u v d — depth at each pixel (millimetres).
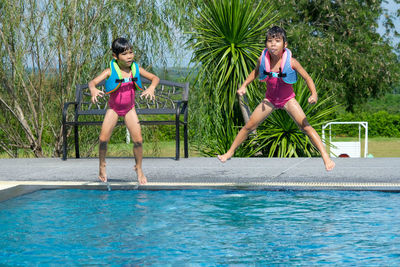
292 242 2744
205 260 2432
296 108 4078
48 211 3613
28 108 9102
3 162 7098
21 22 8422
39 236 2912
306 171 5363
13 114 9031
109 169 5914
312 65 13938
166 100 7949
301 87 9789
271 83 4043
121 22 8859
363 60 14984
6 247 2682
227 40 9680
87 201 3984
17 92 8906
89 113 7543
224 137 9602
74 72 8680
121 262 2408
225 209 3641
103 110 7422
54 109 9047
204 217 3391
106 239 2838
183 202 3914
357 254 2494
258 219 3312
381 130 31266
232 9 9320
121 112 4414
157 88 8117
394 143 26422
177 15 8977
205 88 9344
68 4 8461
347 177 4777
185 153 7547
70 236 2908
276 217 3367
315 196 4113
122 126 9195
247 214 3469
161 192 4367
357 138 30422
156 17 8852
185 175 5148
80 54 8602
